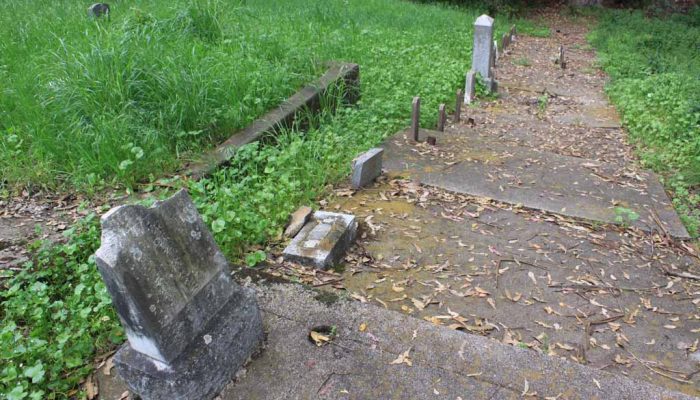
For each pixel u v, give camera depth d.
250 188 4.71
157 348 2.23
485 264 3.99
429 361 2.67
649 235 4.59
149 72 5.48
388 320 2.94
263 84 6.21
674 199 5.64
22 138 4.86
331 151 5.64
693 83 9.94
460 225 4.55
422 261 3.99
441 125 7.25
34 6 8.27
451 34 13.22
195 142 5.23
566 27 21.08
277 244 3.99
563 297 3.65
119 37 5.89
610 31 18.83
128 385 2.40
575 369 2.63
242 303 2.64
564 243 4.36
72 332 2.89
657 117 8.48
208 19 7.61
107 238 2.04
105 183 4.50
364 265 3.91
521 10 22.50
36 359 2.70
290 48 7.40
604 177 5.80
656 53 15.05
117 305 2.17
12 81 5.68
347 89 7.26
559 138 7.71
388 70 8.77
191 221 2.42
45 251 3.49
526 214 4.84
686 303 3.67
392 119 7.17
